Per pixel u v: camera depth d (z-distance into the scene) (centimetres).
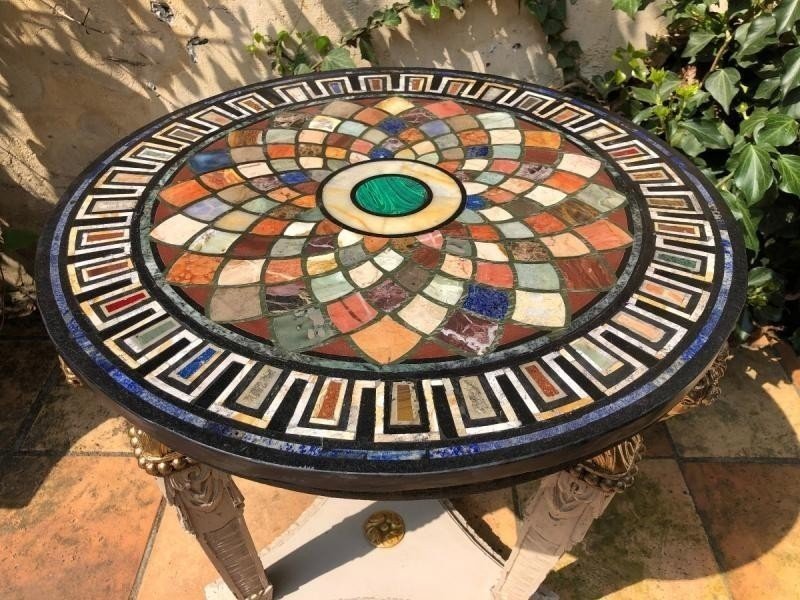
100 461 166
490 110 134
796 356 193
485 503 159
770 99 172
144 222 100
